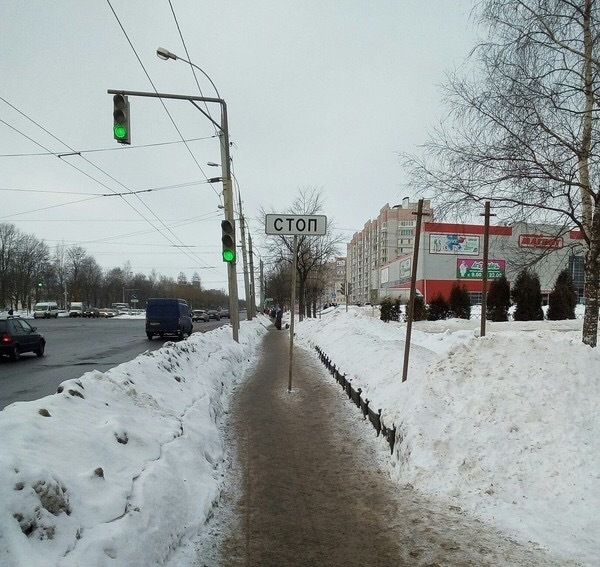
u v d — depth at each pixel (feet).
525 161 25.46
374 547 10.43
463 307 90.63
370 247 329.11
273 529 11.30
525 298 82.69
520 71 25.17
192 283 358.64
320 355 44.29
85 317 216.13
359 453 16.92
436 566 9.59
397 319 90.38
